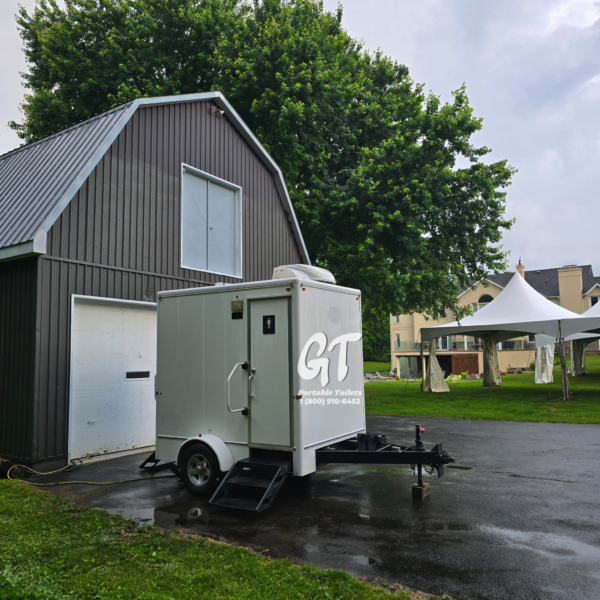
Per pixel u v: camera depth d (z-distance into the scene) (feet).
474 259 61.57
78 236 26.96
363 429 23.48
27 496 20.42
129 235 30.12
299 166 58.23
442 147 55.11
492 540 15.39
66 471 25.30
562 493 20.54
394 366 145.07
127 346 30.09
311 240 58.65
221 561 13.70
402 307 66.39
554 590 12.12
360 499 19.97
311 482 22.74
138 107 31.32
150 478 23.82
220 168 38.06
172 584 12.38
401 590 12.10
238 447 20.58
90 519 17.30
